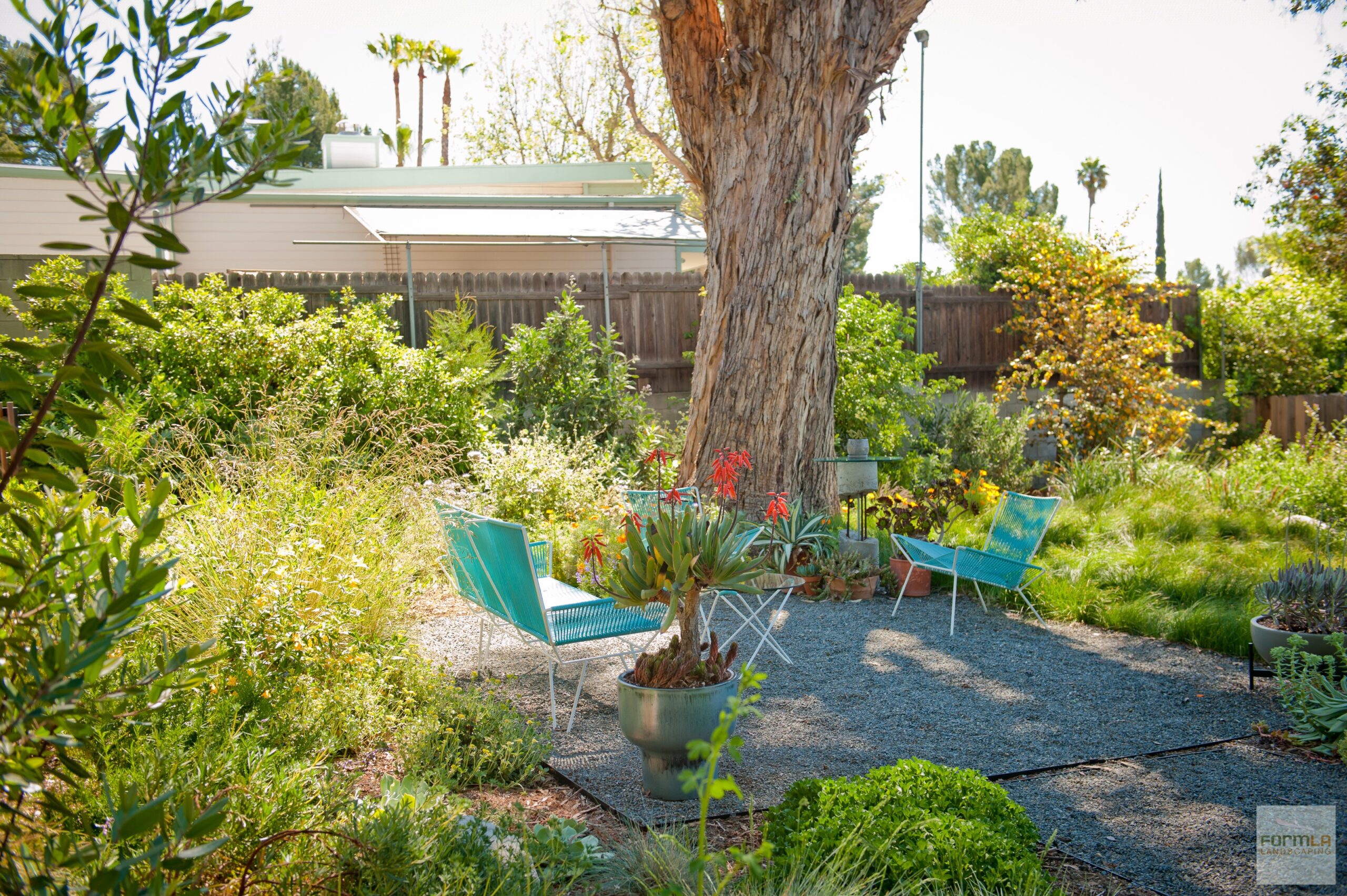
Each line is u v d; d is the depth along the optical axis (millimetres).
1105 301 14086
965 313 14461
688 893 2621
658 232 12852
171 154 1316
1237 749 4195
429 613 6617
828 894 2529
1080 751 4160
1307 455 11867
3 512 1477
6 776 1365
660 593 3557
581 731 4398
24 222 12430
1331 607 4953
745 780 3812
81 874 1707
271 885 2355
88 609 1398
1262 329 16672
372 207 13500
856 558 7414
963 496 9219
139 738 2707
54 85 1286
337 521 5602
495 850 2734
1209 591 6762
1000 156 45500
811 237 8211
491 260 14664
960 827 2834
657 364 12141
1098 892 2912
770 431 8281
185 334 9023
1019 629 6371
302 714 3625
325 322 9867
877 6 8086
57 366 1443
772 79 8023
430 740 3703
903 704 4805
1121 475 11398
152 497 1479
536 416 10359
